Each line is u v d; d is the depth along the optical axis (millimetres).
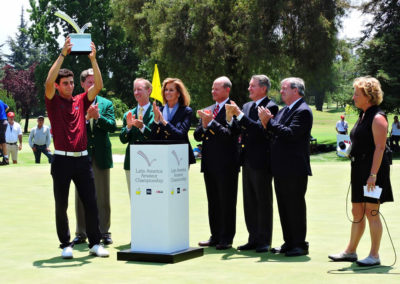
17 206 8805
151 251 5434
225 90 6336
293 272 4762
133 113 6773
